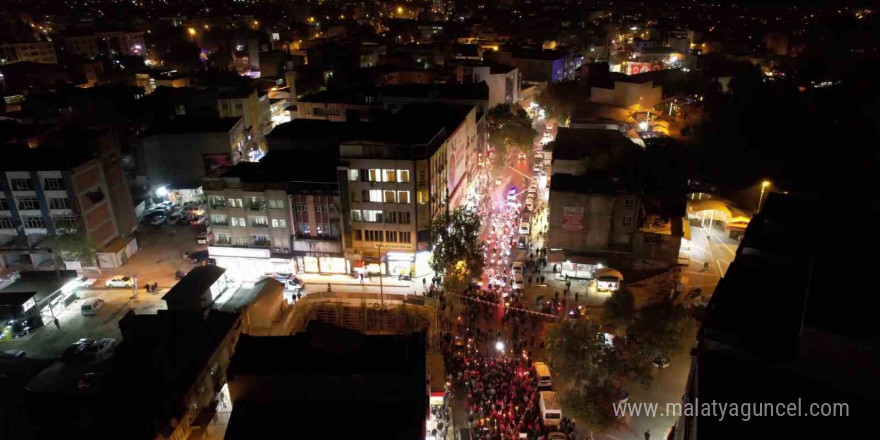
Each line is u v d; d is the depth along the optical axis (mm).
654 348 51625
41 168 78750
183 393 45000
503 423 49188
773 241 35250
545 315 65812
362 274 77625
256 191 78062
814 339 27141
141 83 187750
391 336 41250
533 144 125312
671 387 54500
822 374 26938
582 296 71562
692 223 90375
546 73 170625
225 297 69062
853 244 35750
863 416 25047
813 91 126062
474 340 61688
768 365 27922
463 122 95875
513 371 56344
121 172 91688
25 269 83125
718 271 76438
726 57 182500
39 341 66125
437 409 50031
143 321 54094
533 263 79375
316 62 192000
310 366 37656
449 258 70562
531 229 91500
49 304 70500
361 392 37500
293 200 77812
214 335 52844
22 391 47500
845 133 102750
